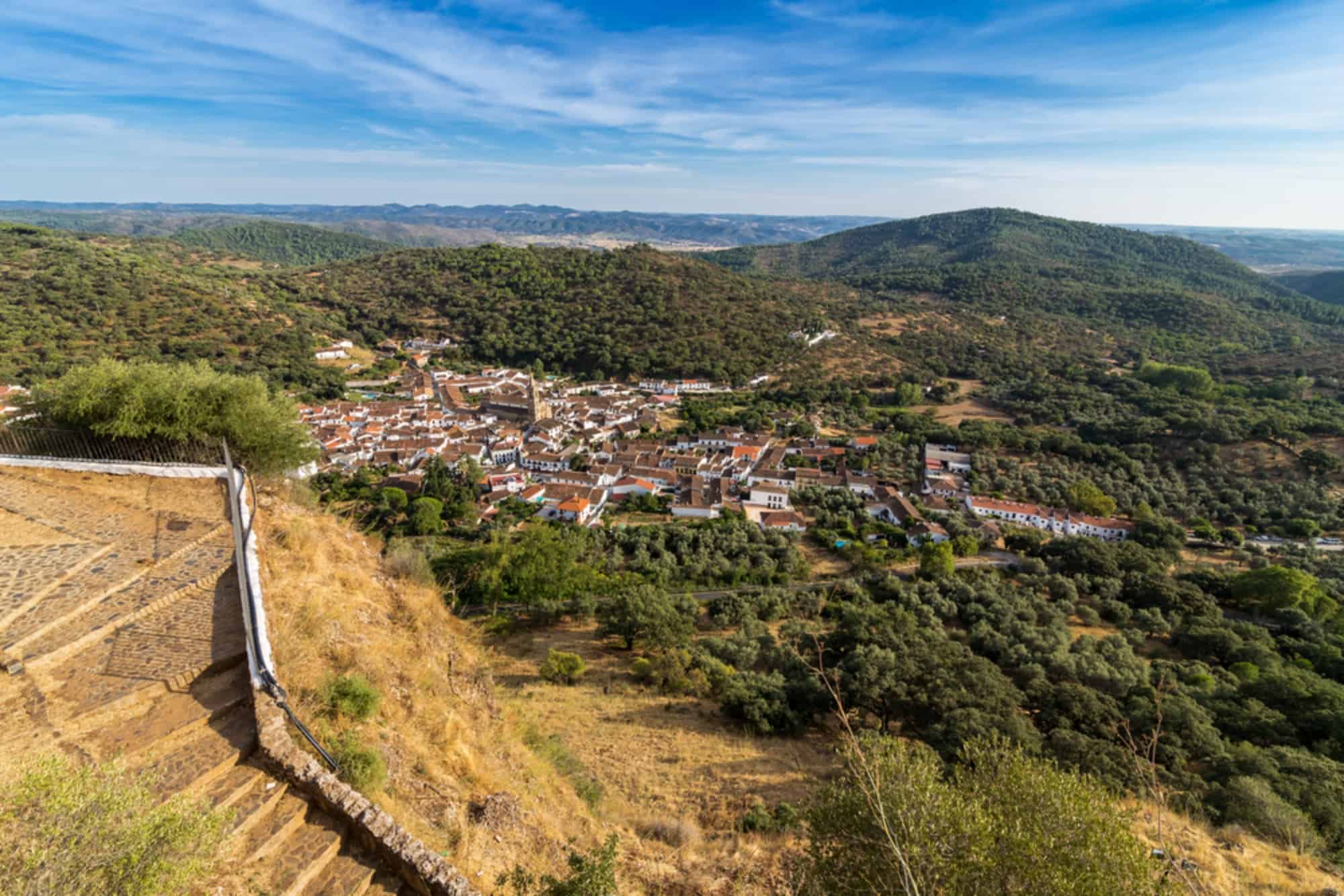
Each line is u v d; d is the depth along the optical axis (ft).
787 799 66.59
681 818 58.75
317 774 30.73
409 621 56.65
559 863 39.04
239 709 33.99
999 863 27.86
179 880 19.99
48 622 37.50
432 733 43.57
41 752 27.99
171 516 55.31
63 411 66.69
